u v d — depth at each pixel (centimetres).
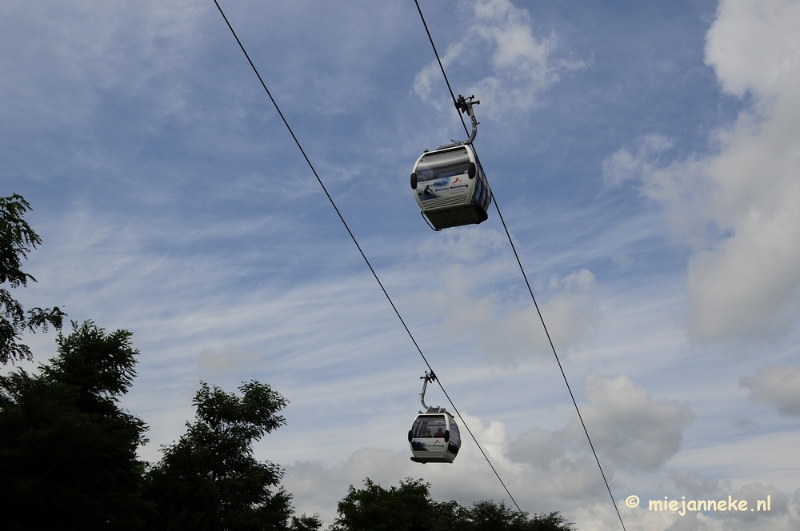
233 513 3791
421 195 2464
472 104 2433
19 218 3369
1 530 2561
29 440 2631
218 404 4222
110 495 2886
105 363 3784
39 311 3409
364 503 5956
